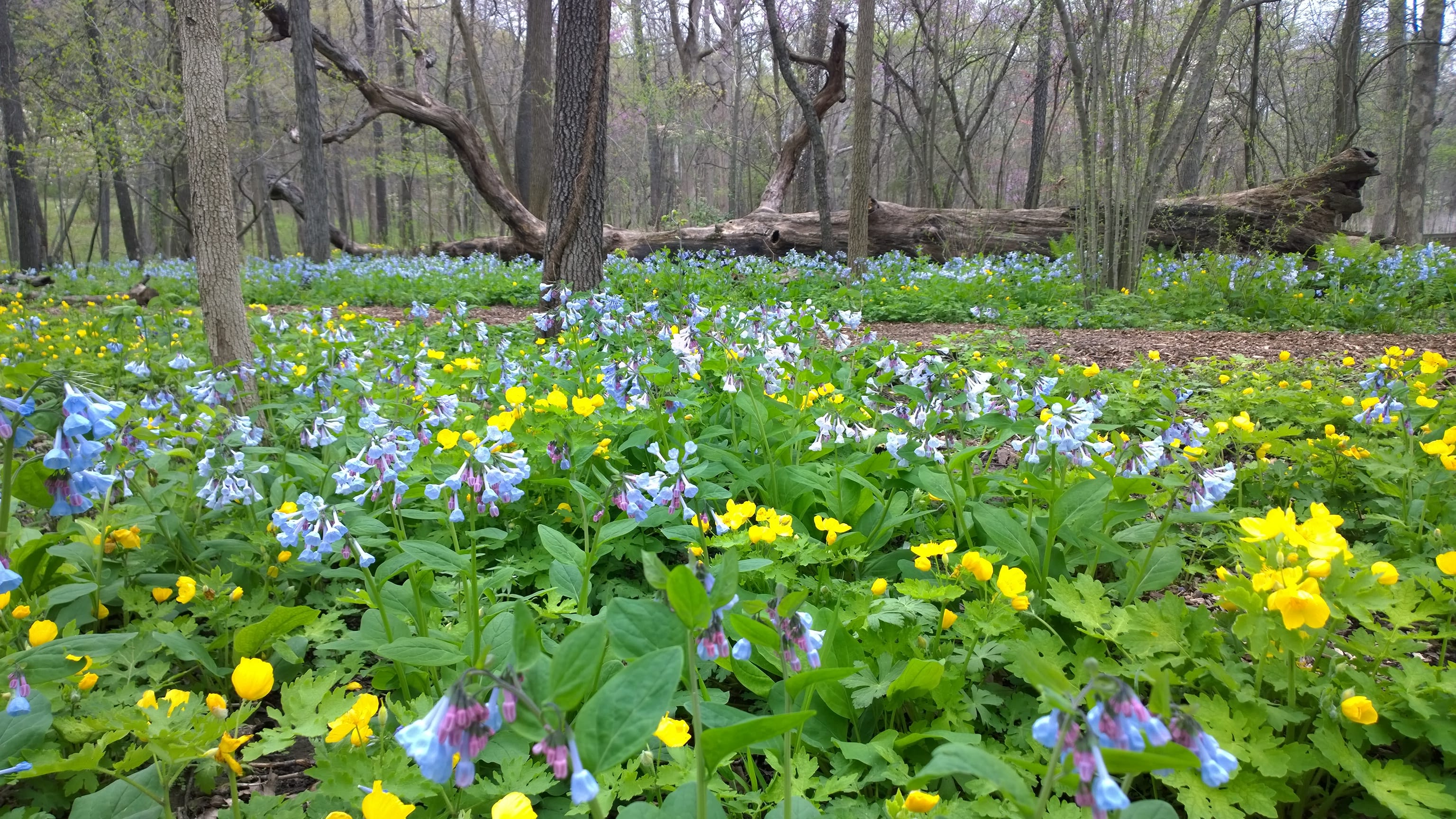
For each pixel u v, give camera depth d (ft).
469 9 120.98
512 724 4.47
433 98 69.62
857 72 46.34
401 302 52.34
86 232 149.69
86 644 7.34
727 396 15.84
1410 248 49.49
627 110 123.75
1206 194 66.69
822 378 14.71
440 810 6.66
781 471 12.48
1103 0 39.34
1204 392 20.97
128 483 10.76
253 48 68.95
